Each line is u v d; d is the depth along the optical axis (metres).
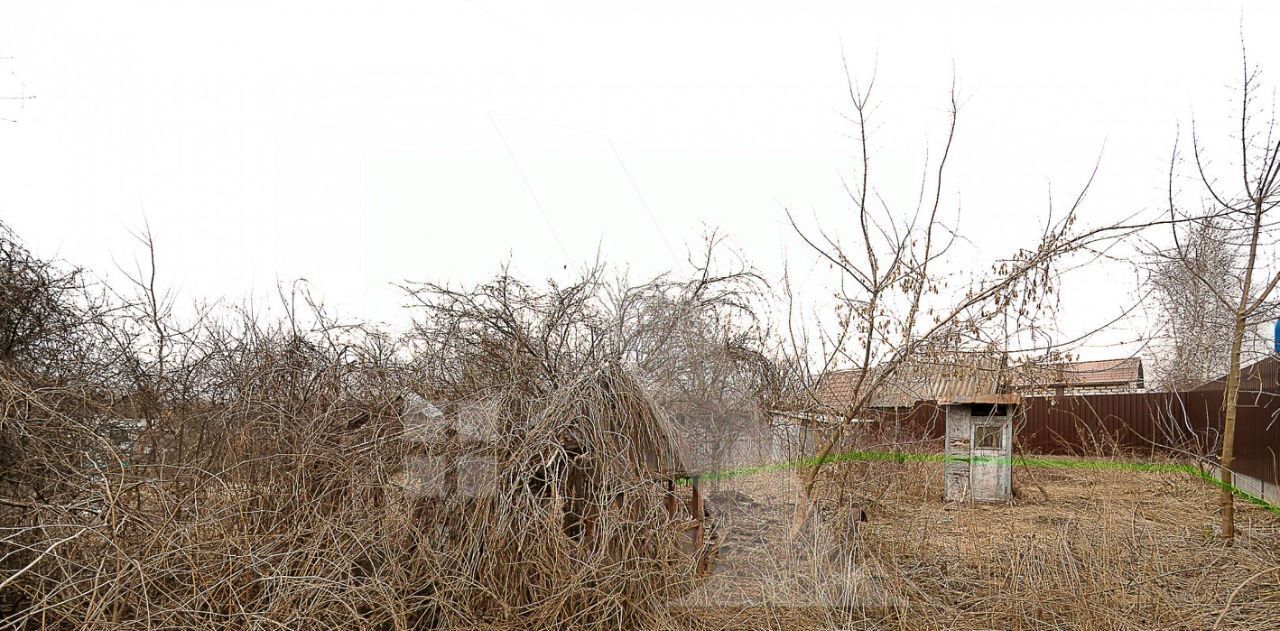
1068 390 11.45
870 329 4.79
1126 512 5.55
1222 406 8.63
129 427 4.03
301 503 3.50
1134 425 11.34
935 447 7.30
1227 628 3.48
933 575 4.19
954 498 6.59
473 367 3.92
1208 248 7.14
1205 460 6.80
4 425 3.32
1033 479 8.27
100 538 3.19
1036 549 4.09
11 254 3.88
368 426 3.71
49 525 3.01
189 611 2.95
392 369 4.04
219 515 3.42
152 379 4.33
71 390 3.58
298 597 3.14
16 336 3.82
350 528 3.37
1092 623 3.42
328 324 4.41
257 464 3.72
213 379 4.32
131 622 2.91
